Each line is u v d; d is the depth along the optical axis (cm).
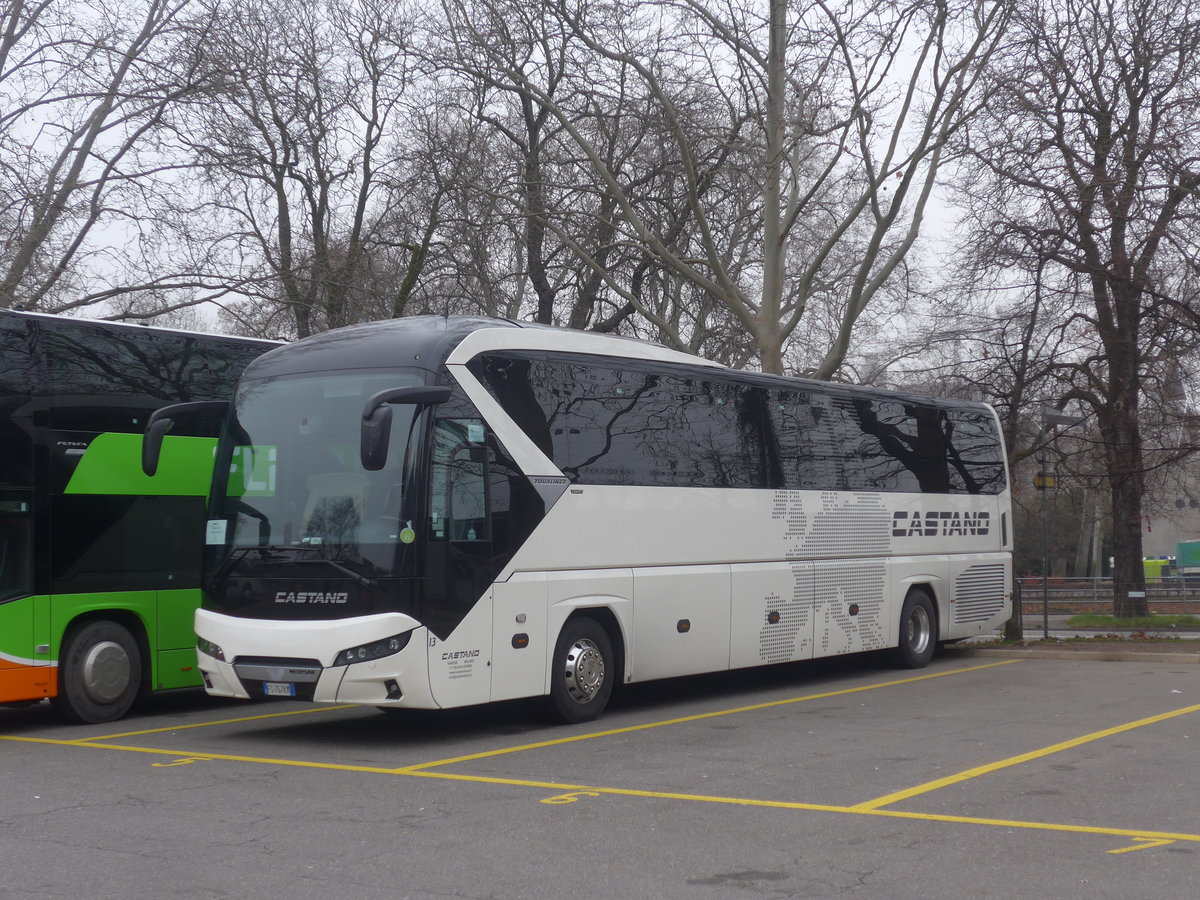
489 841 723
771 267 2277
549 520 1196
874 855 680
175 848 714
